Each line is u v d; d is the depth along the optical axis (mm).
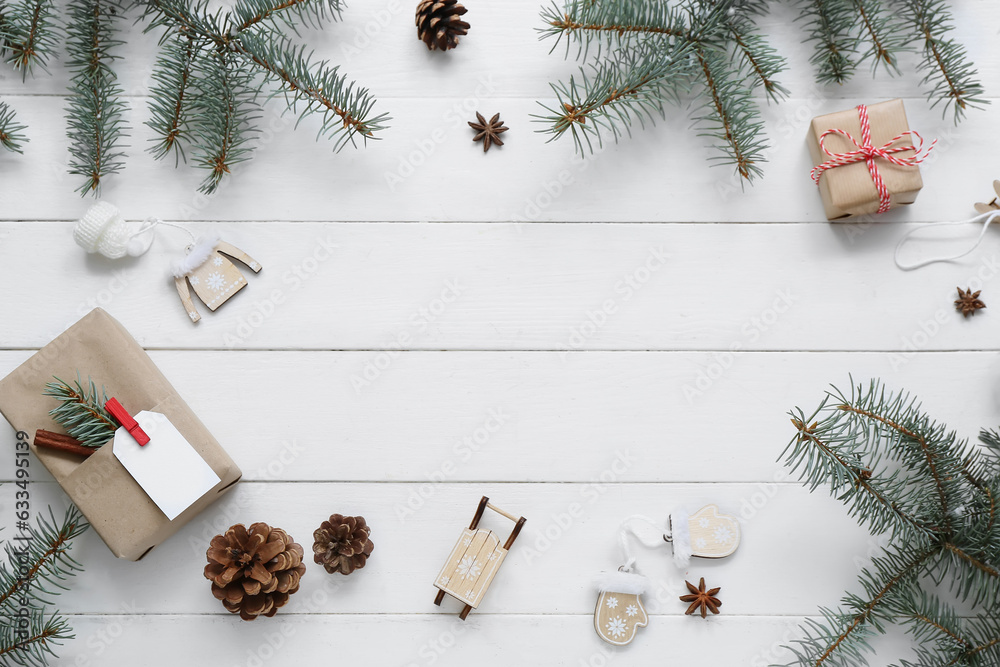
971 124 1065
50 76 1053
